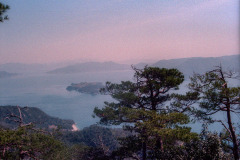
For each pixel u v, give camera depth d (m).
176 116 11.53
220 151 8.92
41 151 10.82
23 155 10.33
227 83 10.39
